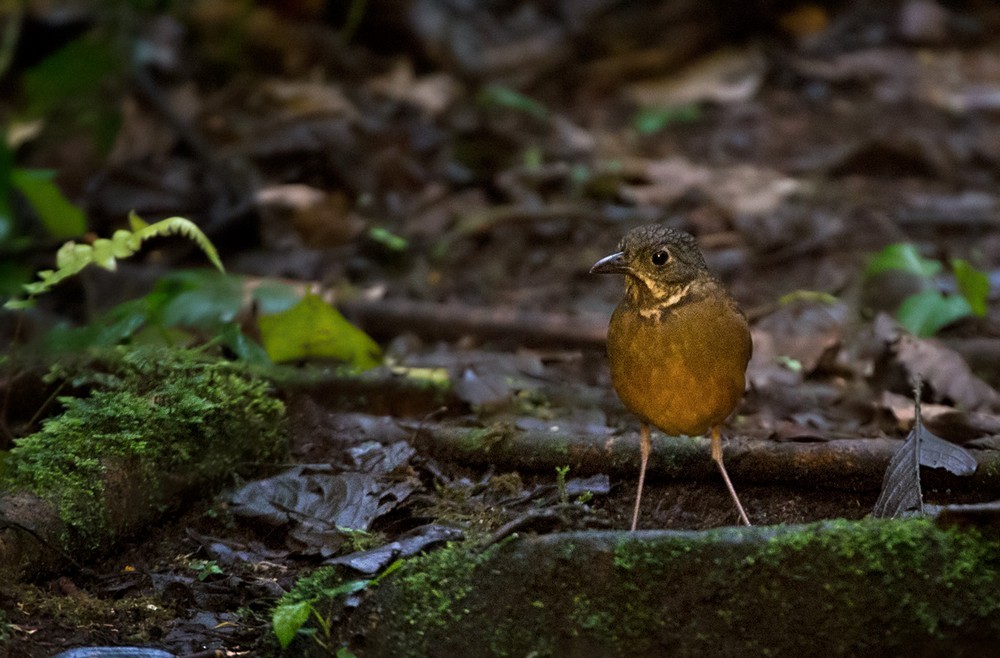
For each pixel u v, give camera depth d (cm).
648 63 1958
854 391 1108
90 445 836
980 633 659
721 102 1902
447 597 709
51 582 781
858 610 669
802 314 1273
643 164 1681
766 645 676
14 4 1770
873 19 2111
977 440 936
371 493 865
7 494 789
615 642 690
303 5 1933
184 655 713
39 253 1361
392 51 1956
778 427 994
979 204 1586
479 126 1758
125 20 1689
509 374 1120
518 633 698
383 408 1023
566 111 1889
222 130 1691
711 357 781
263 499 863
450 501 872
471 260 1484
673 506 889
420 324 1253
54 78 1357
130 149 1594
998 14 2142
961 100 1888
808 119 1852
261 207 1477
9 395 967
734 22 2016
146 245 1431
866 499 880
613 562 690
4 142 1155
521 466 916
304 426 955
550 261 1480
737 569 678
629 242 787
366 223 1520
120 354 982
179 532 852
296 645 721
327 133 1653
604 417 1034
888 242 1474
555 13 2020
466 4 2030
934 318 1138
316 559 815
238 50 1872
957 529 669
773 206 1559
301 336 1012
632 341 790
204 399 890
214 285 1079
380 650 709
